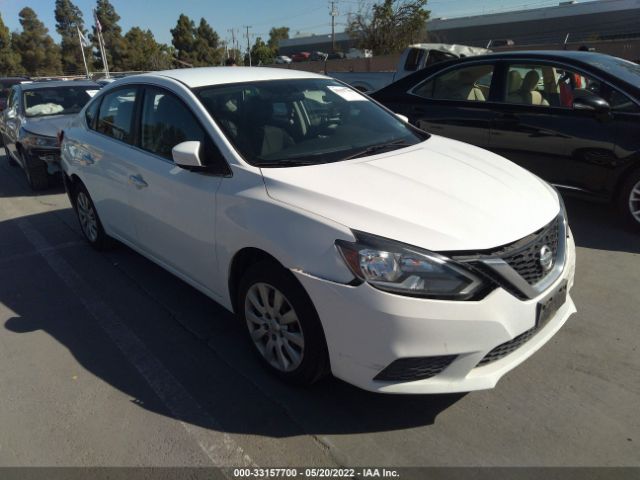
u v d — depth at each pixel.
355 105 3.92
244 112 3.33
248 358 3.15
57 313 3.81
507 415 2.59
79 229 5.75
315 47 68.69
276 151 3.11
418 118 6.11
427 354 2.27
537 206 2.75
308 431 2.54
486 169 3.12
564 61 5.14
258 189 2.77
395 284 2.24
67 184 5.25
